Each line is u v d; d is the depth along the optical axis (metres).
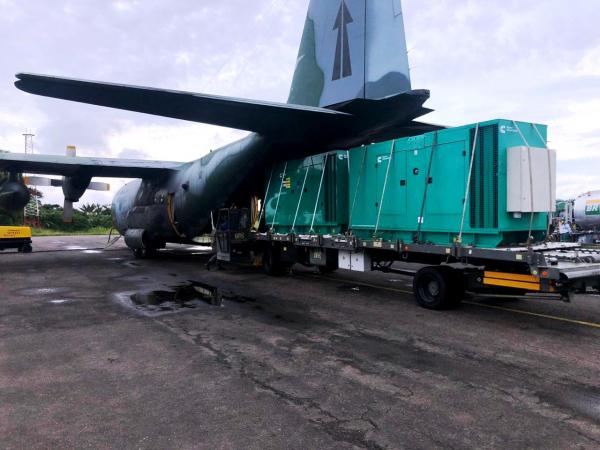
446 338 6.22
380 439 3.46
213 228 14.70
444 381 4.65
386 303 8.66
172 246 26.11
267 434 3.55
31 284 11.24
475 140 7.19
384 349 5.74
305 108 9.23
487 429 3.61
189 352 5.64
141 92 8.16
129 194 20.89
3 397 4.30
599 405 4.05
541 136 7.50
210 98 8.41
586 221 24.80
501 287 7.39
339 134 10.97
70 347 5.89
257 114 9.52
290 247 11.83
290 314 7.75
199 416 3.87
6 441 3.46
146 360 5.35
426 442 3.41
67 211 19.78
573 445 3.36
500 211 6.89
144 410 3.99
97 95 8.34
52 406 4.09
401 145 8.59
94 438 3.50
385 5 9.78
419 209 8.20
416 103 9.12
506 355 5.48
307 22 11.38
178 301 8.95
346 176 10.27
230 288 10.51
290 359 5.36
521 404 4.08
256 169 13.23
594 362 5.21
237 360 5.33
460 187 7.46
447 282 7.78
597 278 6.50
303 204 11.47
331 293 9.79
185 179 15.66
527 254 6.32
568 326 6.85
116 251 22.28
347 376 4.80
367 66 9.77
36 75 7.36
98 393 4.38
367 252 9.27
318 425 3.70
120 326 6.96
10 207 16.25
